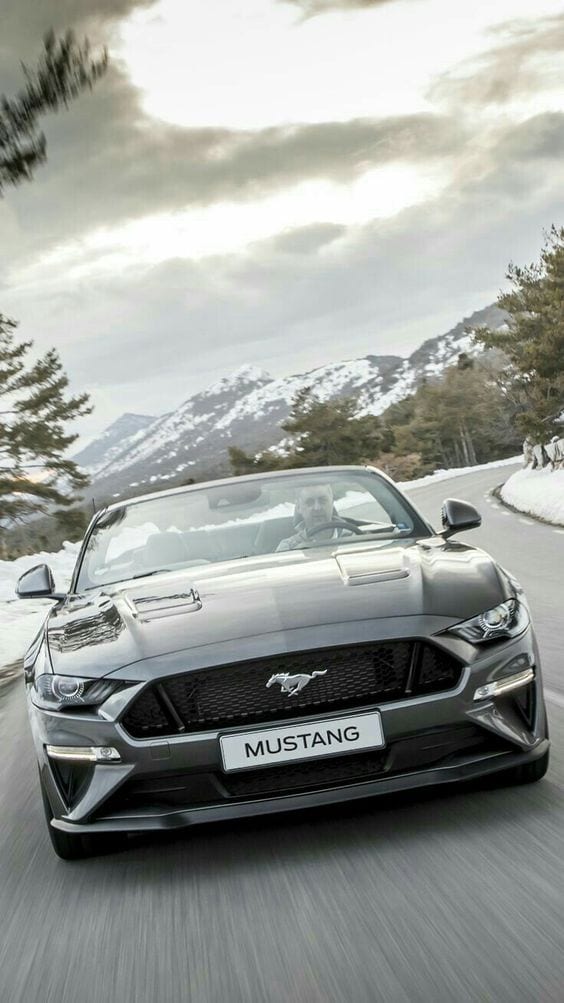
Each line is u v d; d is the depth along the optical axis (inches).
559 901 106.2
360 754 130.0
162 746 128.3
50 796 137.3
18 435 1622.8
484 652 134.0
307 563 159.8
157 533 187.0
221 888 123.6
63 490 1653.5
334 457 3454.7
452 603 137.6
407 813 141.3
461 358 4584.2
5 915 126.3
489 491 1280.8
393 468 3531.0
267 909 114.9
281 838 138.8
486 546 569.3
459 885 114.0
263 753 127.6
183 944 108.8
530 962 93.4
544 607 328.5
